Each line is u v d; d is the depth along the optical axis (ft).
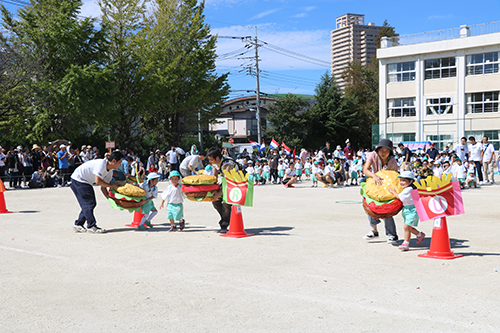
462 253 20.31
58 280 16.61
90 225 27.63
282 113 178.19
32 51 97.35
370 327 11.62
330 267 18.04
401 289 14.90
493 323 11.73
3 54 92.38
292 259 19.58
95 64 102.47
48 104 98.78
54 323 12.25
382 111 149.89
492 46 130.82
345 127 185.68
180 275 17.13
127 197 27.99
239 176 25.54
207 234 26.55
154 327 11.86
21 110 96.94
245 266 18.43
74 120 107.24
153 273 17.49
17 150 69.15
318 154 89.10
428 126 134.82
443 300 13.67
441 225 19.62
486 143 62.59
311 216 34.04
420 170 61.11
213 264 18.88
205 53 131.54
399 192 21.66
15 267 18.67
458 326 11.59
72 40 99.50
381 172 22.71
